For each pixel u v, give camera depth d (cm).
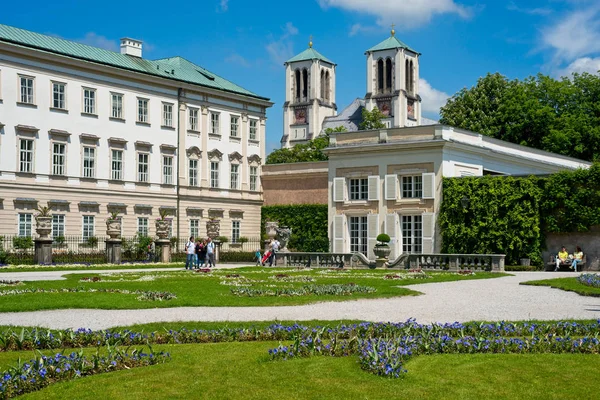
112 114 7144
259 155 8731
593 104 8788
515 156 6544
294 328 1697
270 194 8525
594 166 4916
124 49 7844
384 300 2578
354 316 2095
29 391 1167
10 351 1501
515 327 1719
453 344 1478
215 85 8319
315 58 17888
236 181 8456
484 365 1334
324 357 1405
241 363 1352
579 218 4966
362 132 6078
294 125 18212
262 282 3450
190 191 7900
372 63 17138
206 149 8100
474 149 5922
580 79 9106
